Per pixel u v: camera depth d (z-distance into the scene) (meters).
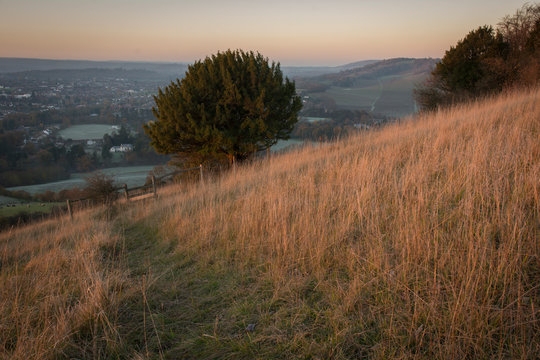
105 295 2.98
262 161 10.41
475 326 1.92
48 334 2.49
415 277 2.54
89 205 10.49
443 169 4.48
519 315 1.84
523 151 3.97
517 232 2.53
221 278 3.39
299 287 2.82
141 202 8.92
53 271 3.76
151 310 2.91
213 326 2.55
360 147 7.46
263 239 3.89
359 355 2.00
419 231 2.87
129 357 2.30
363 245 3.21
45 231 7.55
